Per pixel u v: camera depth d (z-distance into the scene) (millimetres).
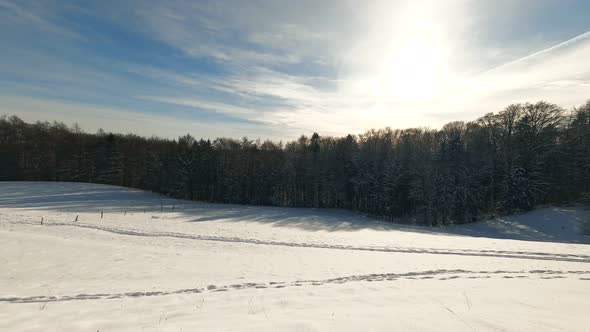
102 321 5551
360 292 7609
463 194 39562
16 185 52094
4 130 62688
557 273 10391
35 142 63250
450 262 12258
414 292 7555
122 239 17500
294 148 68562
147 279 9570
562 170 39469
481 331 4789
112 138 63844
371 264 11930
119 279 9578
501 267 11219
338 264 11953
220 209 44594
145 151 68125
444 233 32719
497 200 40375
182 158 58219
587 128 40000
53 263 11430
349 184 53312
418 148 49188
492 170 40969
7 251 12656
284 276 9930
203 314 5883
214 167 58656
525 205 37781
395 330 4785
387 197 45812
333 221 37562
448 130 56062
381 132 67812
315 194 56812
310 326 4953
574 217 33594
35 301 7195
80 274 10164
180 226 23797
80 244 14773
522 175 38281
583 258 13633
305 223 34562
